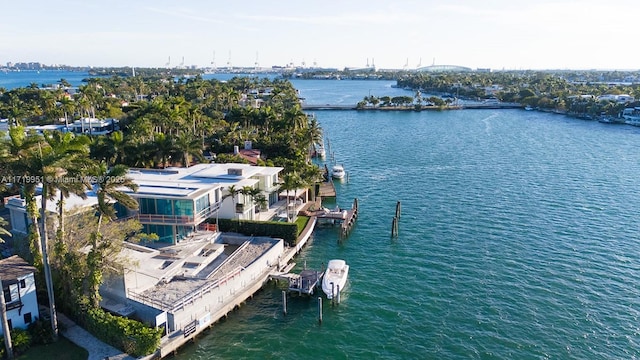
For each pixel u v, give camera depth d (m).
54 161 38.72
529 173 109.00
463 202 86.00
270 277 54.94
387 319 47.66
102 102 173.88
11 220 57.12
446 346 43.16
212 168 75.19
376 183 100.44
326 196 89.12
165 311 42.41
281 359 41.59
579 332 44.78
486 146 146.75
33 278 41.41
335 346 43.50
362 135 170.88
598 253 62.38
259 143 111.25
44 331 40.81
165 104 129.12
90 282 41.75
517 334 44.62
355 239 68.94
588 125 199.12
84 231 46.88
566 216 77.50
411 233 70.75
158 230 58.75
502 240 67.31
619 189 94.38
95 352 39.53
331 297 51.06
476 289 53.12
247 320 47.62
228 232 64.69
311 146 127.44
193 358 41.38
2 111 159.88
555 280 54.88
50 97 150.75
